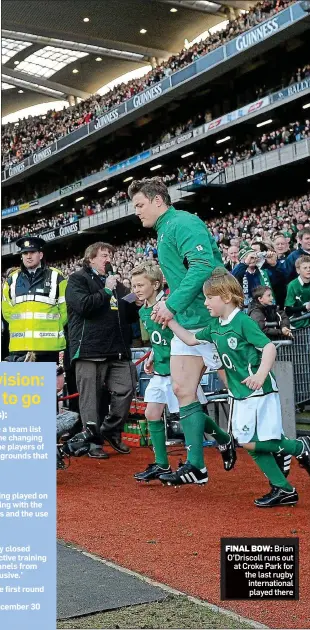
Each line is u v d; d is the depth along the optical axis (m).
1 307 7.27
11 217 47.72
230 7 36.41
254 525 4.25
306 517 4.43
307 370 7.96
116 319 7.40
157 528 4.28
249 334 4.61
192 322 5.23
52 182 45.94
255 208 27.83
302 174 28.14
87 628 2.74
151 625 2.77
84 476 6.28
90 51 42.00
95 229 38.19
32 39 40.19
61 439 7.61
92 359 7.29
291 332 7.79
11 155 46.34
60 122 43.22
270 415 4.68
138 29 40.19
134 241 32.31
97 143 40.50
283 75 30.67
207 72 30.91
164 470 5.79
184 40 41.75
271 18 27.22
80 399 7.36
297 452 4.82
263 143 27.97
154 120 37.56
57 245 42.38
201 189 30.28
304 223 18.53
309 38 28.30
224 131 31.59
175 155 34.50
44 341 7.06
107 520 4.54
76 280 7.21
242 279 8.41
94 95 44.06
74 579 3.34
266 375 4.51
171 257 5.29
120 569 3.49
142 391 8.81
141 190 5.34
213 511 4.69
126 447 7.75
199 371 5.30
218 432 5.46
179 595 3.11
